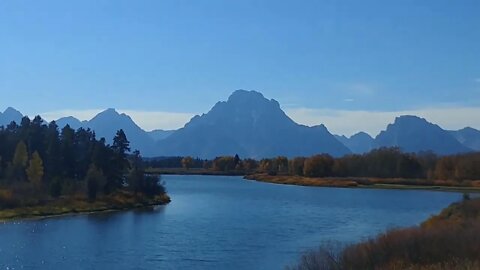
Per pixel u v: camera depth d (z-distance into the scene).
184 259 49.38
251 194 139.75
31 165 105.25
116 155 117.12
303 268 36.44
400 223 73.81
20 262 48.38
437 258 31.47
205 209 97.62
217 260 48.75
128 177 117.50
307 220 79.25
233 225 73.44
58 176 109.69
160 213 90.69
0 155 120.44
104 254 52.03
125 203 101.38
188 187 175.62
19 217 80.88
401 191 156.12
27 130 136.62
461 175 189.75
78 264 47.59
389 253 33.88
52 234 65.25
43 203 92.00
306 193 144.62
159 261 48.69
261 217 83.56
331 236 61.94
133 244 57.66
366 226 71.44
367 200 119.00
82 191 104.50
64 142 122.50
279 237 61.97
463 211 61.72
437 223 51.03
